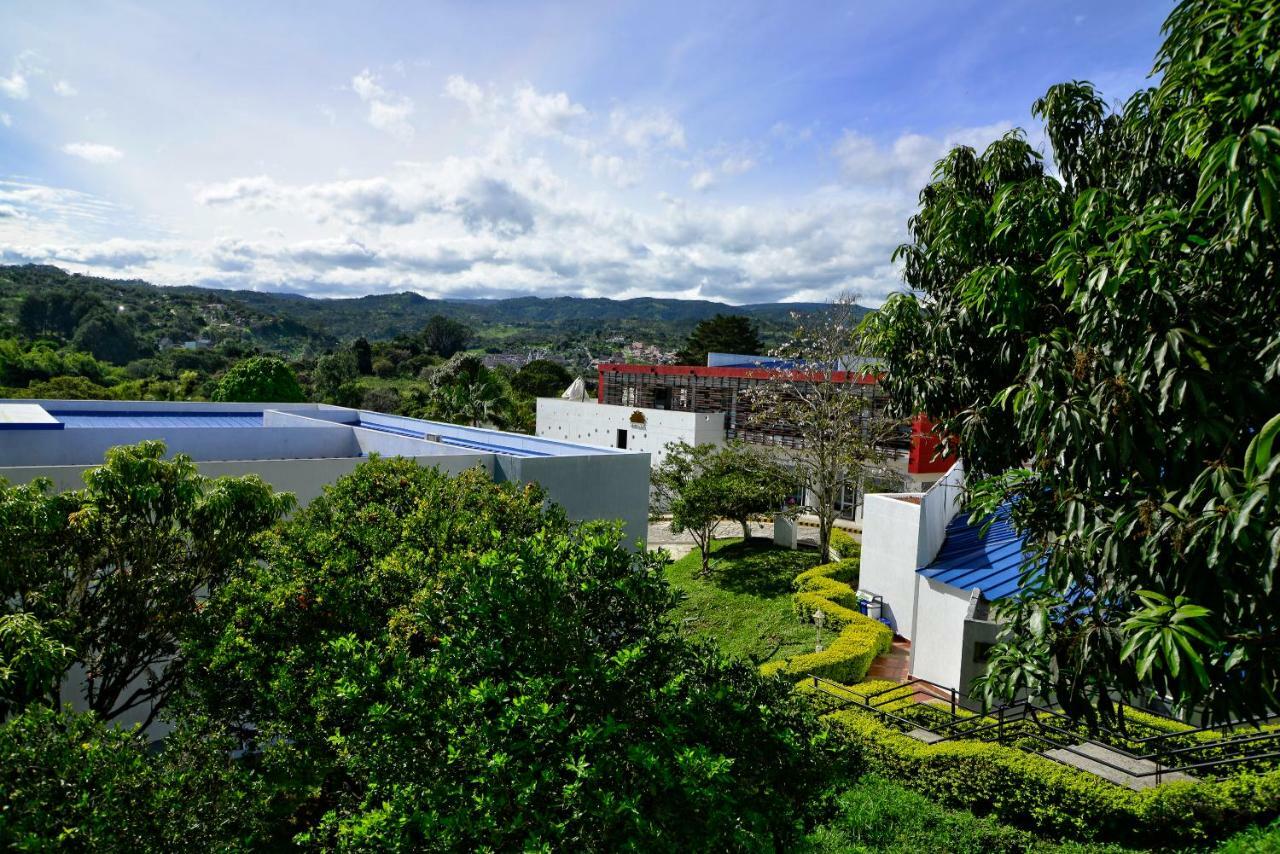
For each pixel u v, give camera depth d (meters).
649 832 3.92
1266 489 3.03
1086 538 4.21
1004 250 5.93
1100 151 7.00
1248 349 3.80
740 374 32.25
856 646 12.06
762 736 4.81
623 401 38.56
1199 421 3.71
